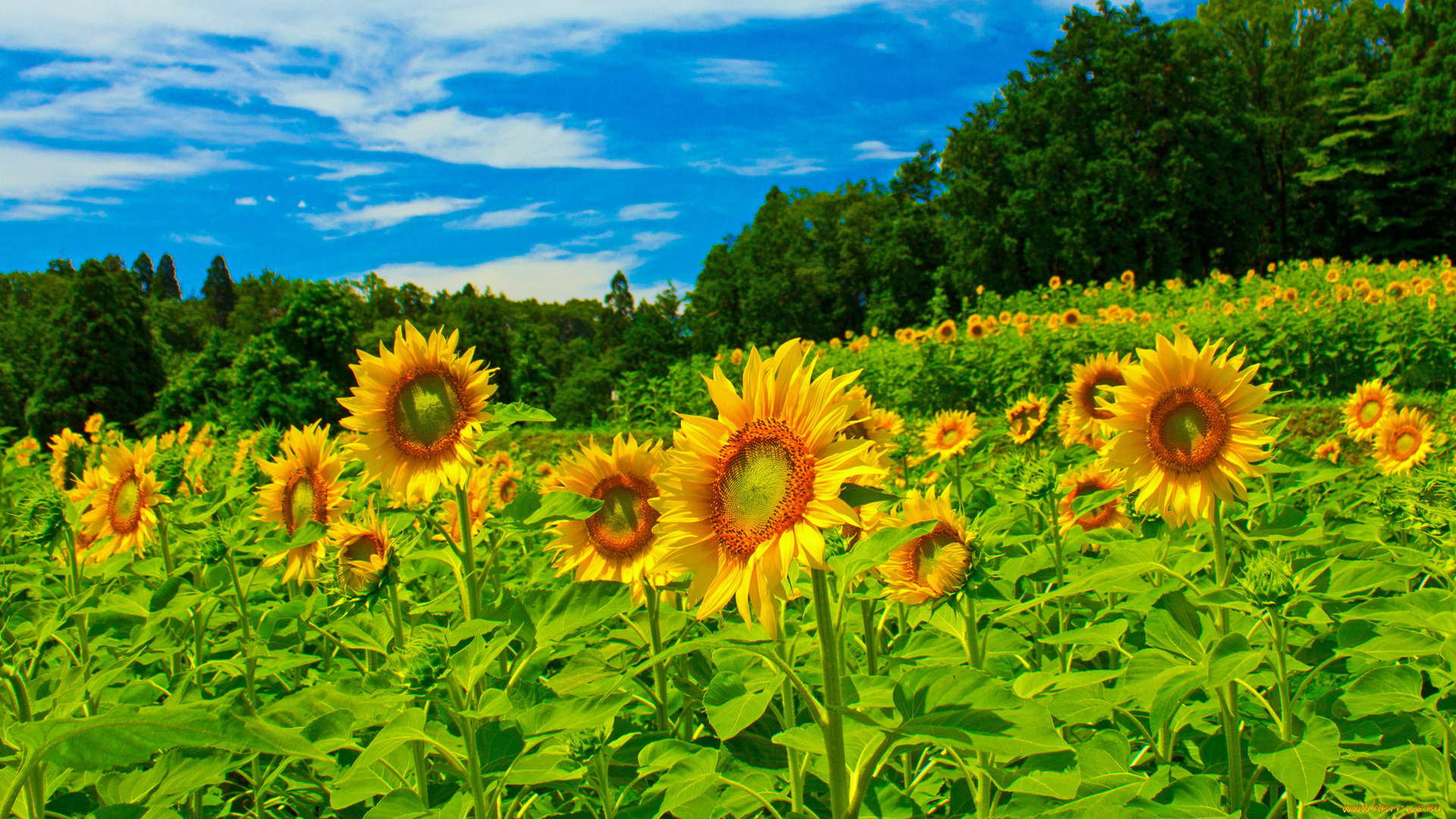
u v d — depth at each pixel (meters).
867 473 1.57
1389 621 1.96
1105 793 1.88
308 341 21.47
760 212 69.06
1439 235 41.12
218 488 4.23
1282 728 1.98
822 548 1.56
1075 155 37.69
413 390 2.88
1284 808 2.09
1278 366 12.45
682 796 1.93
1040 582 3.30
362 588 2.75
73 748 1.12
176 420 20.86
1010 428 5.71
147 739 1.13
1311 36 50.38
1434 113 40.59
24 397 39.47
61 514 3.41
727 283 57.16
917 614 2.86
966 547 2.42
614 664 2.72
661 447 2.68
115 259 83.19
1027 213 37.72
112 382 34.84
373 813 1.91
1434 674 2.19
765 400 1.72
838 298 50.72
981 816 1.99
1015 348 12.93
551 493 2.46
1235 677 1.81
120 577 3.87
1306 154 43.06
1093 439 4.92
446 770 2.41
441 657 2.01
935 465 4.51
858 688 2.00
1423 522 2.80
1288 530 2.62
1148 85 36.59
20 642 3.17
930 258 46.16
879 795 2.07
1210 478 2.56
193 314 84.81
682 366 16.81
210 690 2.94
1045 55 40.41
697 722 2.75
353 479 4.04
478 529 3.62
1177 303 20.05
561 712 1.97
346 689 2.39
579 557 2.68
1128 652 2.40
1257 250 38.12
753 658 2.36
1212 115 37.22
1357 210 42.12
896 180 53.66
